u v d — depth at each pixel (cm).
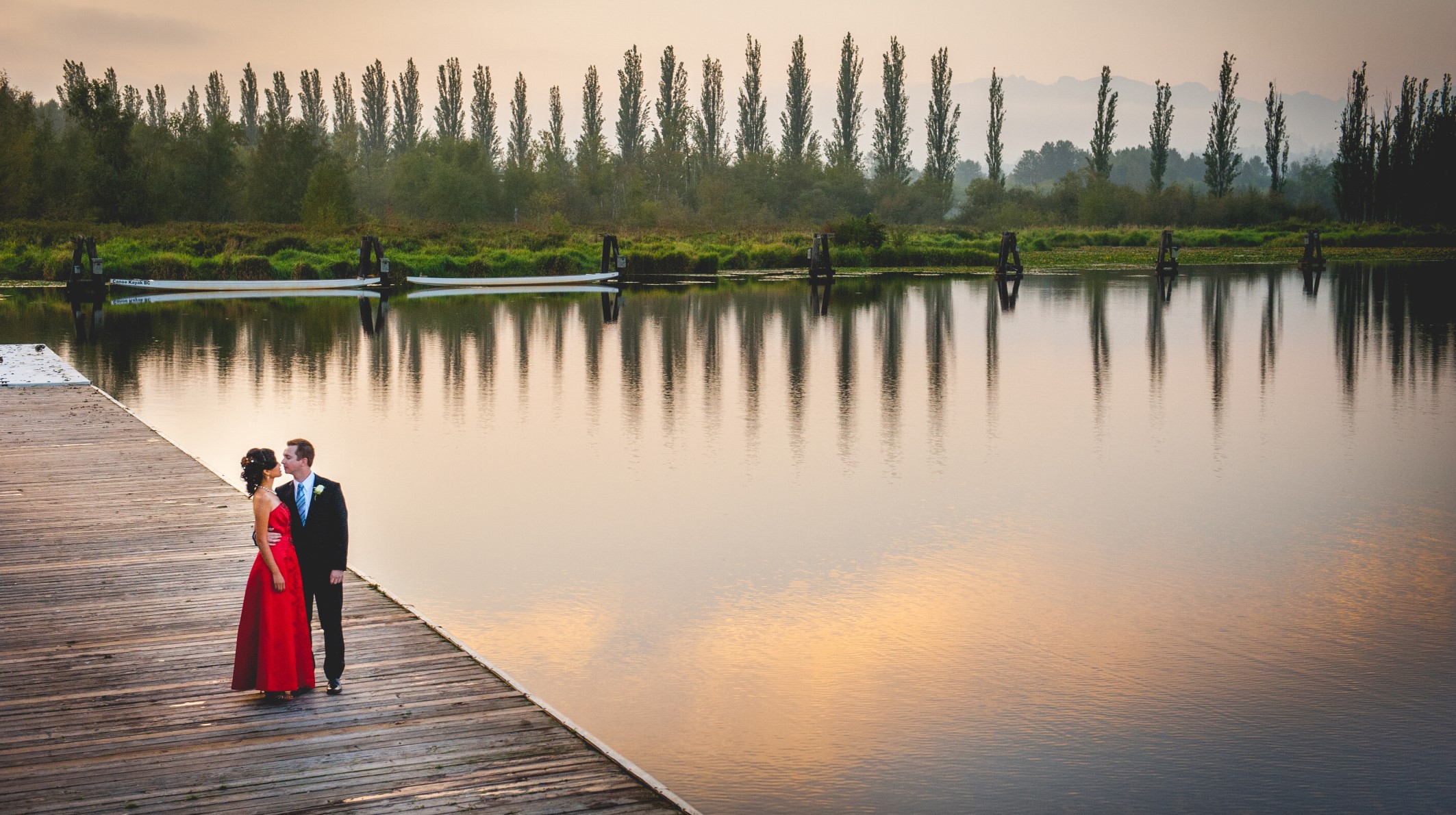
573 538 1220
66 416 1716
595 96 11225
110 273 4609
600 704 813
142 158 7000
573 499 1384
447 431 1792
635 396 2128
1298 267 5866
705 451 1658
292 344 2864
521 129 11462
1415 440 1728
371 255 5009
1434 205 9375
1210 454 1638
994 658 896
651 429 1819
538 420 1891
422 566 1126
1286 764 727
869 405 2041
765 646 922
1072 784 704
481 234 6644
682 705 812
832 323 3378
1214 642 930
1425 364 2536
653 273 5603
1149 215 9212
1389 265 6044
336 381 2281
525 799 557
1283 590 1055
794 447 1681
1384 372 2423
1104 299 4175
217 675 716
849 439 1744
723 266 5938
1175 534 1238
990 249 6906
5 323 3316
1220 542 1207
